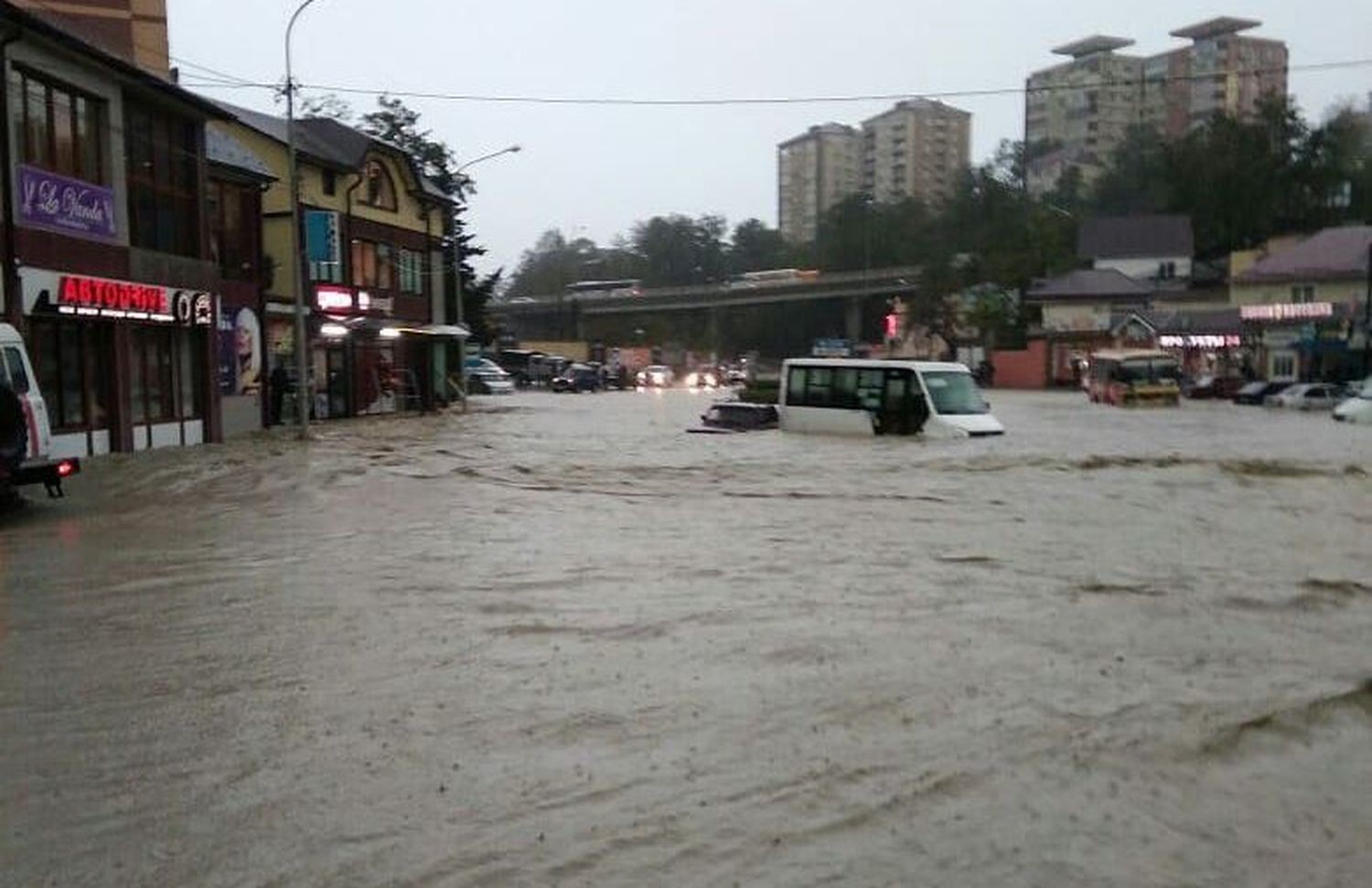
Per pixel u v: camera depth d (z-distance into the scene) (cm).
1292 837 477
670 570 1061
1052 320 8169
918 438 2684
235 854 455
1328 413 4391
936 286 8981
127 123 2531
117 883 431
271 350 3694
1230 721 619
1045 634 812
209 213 3158
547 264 16825
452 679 700
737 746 579
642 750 574
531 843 465
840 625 840
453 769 547
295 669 723
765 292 11475
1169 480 1830
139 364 2592
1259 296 7006
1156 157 10975
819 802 508
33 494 1719
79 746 582
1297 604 909
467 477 1919
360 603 922
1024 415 4047
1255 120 9875
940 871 443
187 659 748
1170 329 6944
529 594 952
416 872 439
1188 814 499
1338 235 7106
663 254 16975
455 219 5619
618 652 764
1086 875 440
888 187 16450
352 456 2350
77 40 2197
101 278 2339
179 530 1337
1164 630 823
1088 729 605
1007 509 1491
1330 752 577
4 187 2020
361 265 4391
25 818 491
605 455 2341
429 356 4903
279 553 1162
